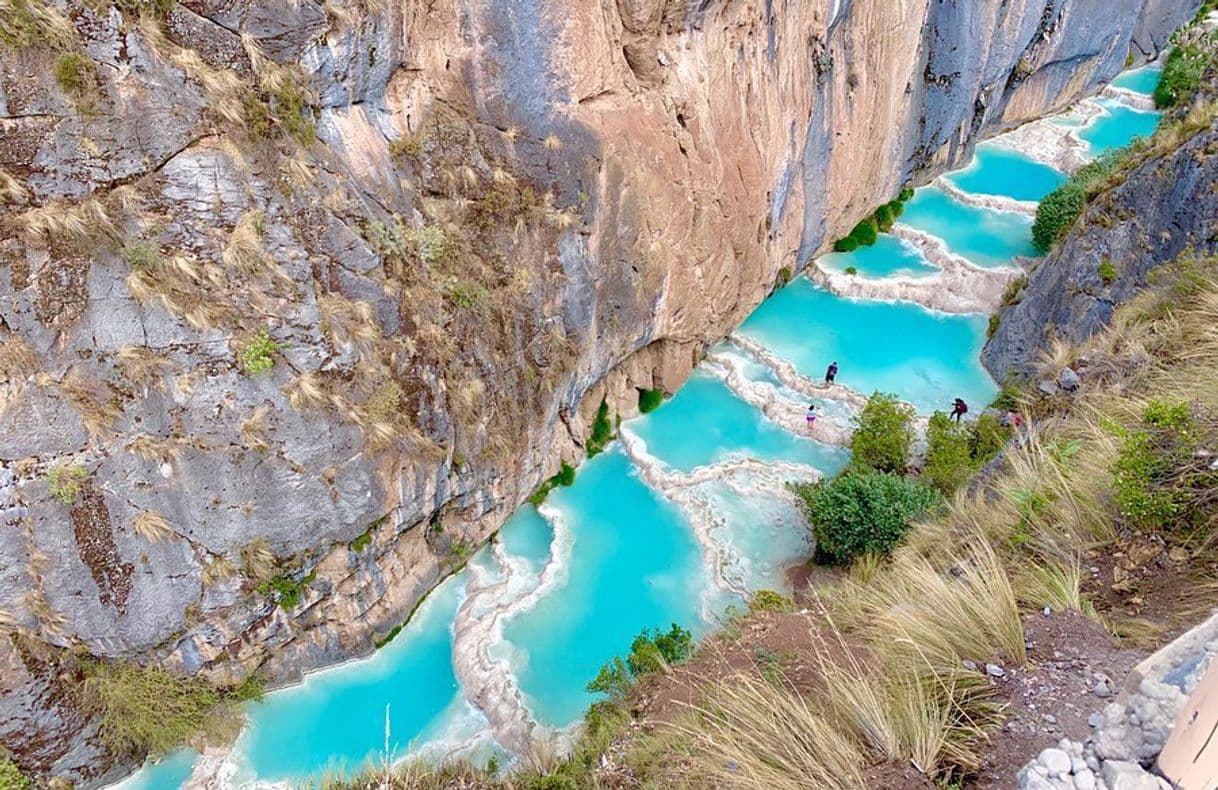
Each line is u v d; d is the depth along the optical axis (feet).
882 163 117.19
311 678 65.21
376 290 62.23
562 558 75.46
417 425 64.85
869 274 112.57
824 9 94.63
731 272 95.66
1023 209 122.42
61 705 54.34
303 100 58.23
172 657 58.59
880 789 25.57
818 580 67.87
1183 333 50.37
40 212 49.47
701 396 95.50
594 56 72.79
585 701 62.59
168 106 52.49
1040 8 127.03
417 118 66.44
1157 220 72.95
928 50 115.96
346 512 62.03
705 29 81.41
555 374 75.51
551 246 73.15
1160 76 157.58
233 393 56.49
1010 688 28.48
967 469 68.13
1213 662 17.97
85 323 51.90
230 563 58.39
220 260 55.16
